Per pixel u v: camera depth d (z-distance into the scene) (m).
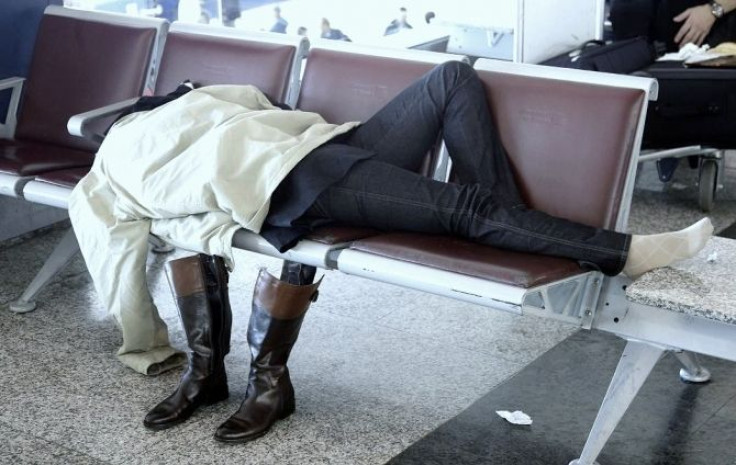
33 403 2.41
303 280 2.49
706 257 2.17
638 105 2.32
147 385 2.52
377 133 2.54
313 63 2.84
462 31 5.14
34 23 3.65
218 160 2.34
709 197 3.94
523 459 2.19
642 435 2.31
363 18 5.29
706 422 2.38
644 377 2.09
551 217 2.20
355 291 3.18
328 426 2.31
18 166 2.85
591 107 2.36
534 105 2.44
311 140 2.39
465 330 2.89
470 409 2.41
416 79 2.67
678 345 2.05
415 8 5.22
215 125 2.50
